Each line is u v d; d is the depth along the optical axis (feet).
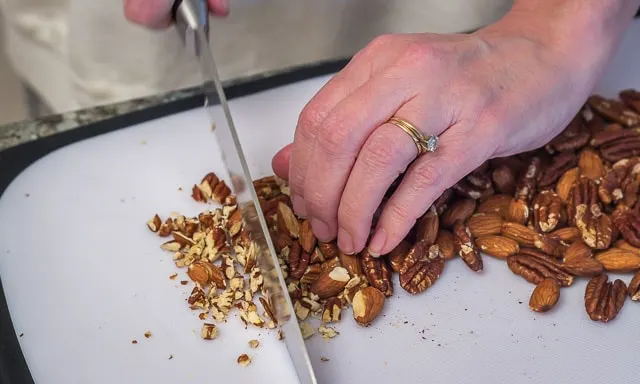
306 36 2.18
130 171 1.61
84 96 2.19
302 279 1.42
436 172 1.34
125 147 1.66
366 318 1.36
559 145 1.65
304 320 1.37
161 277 1.43
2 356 1.30
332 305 1.38
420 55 1.36
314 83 1.82
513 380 1.32
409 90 1.33
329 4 2.12
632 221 1.50
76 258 1.45
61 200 1.55
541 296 1.40
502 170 1.57
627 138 1.66
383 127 1.31
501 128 1.40
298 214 1.47
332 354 1.33
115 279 1.42
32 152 1.63
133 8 1.59
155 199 1.57
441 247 1.46
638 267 1.45
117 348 1.32
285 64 2.22
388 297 1.41
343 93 1.37
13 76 2.65
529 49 1.49
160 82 2.12
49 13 2.19
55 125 1.75
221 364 1.32
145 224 1.52
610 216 1.53
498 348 1.35
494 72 1.43
